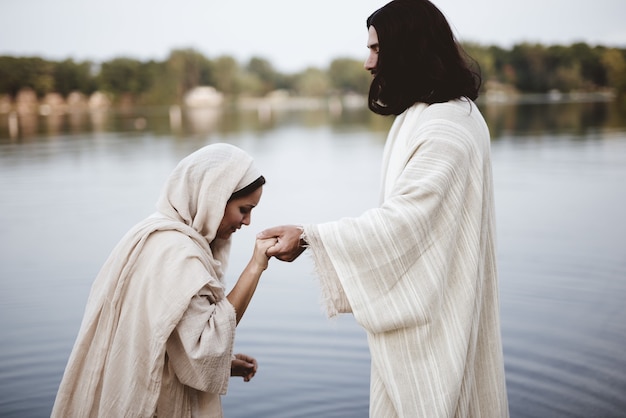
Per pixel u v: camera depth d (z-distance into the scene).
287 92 120.00
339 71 118.19
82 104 78.88
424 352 2.56
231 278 6.01
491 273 2.77
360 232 2.54
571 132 21.03
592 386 3.93
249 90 113.88
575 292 5.43
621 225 7.65
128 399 2.53
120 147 19.91
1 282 6.04
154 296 2.51
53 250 7.14
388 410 2.66
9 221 8.68
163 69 93.25
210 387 2.54
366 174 12.90
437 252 2.55
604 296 5.34
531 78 72.50
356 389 4.04
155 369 2.50
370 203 9.70
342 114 50.81
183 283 2.51
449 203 2.55
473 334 2.64
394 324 2.54
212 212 2.66
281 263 6.55
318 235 2.59
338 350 4.57
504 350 4.43
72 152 18.22
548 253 6.54
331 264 2.60
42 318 5.16
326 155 16.89
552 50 72.88
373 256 2.53
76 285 5.95
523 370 4.15
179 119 43.09
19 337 4.80
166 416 2.60
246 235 7.68
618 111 34.38
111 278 2.58
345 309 2.62
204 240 2.67
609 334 4.62
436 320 2.57
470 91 2.75
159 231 2.59
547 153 15.16
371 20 2.80
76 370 2.62
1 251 7.12
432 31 2.71
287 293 5.68
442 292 2.56
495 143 18.03
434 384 2.55
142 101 87.69
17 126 33.72
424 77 2.71
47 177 12.96
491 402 2.77
